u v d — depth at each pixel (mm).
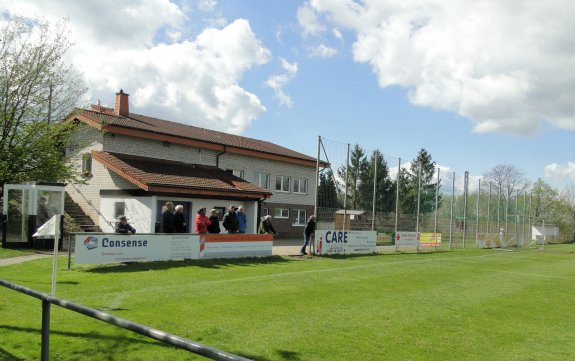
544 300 12055
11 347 6207
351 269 16312
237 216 18688
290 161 34844
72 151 26344
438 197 30234
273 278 13258
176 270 13961
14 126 22984
